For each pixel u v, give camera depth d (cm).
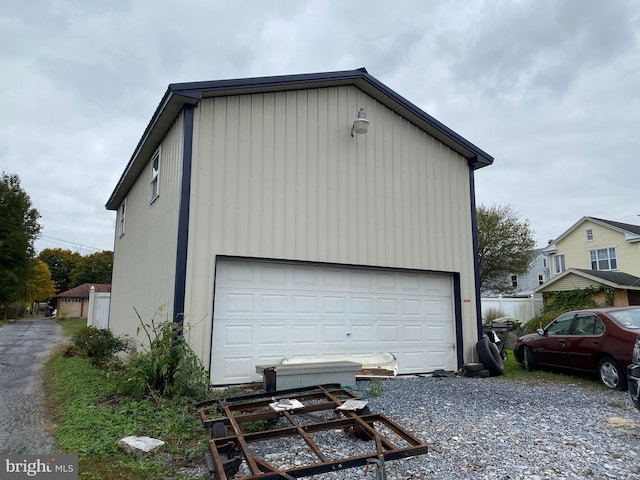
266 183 780
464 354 959
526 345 968
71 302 4469
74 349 1129
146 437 429
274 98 812
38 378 851
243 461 383
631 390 475
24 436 459
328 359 802
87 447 409
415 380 823
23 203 3650
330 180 852
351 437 449
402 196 941
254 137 780
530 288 3641
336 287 848
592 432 472
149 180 975
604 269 2616
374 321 879
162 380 591
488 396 666
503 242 3173
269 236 770
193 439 442
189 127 718
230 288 741
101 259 5469
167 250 756
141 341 909
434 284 971
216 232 720
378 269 898
